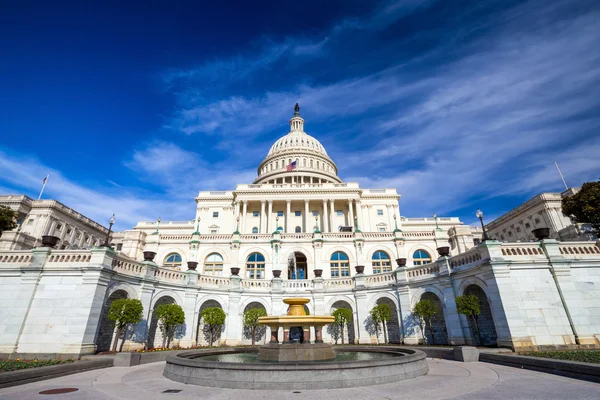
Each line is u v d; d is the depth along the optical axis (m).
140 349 17.03
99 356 13.56
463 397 7.01
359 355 13.08
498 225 60.88
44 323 14.51
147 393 7.80
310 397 7.33
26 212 52.22
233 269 23.92
